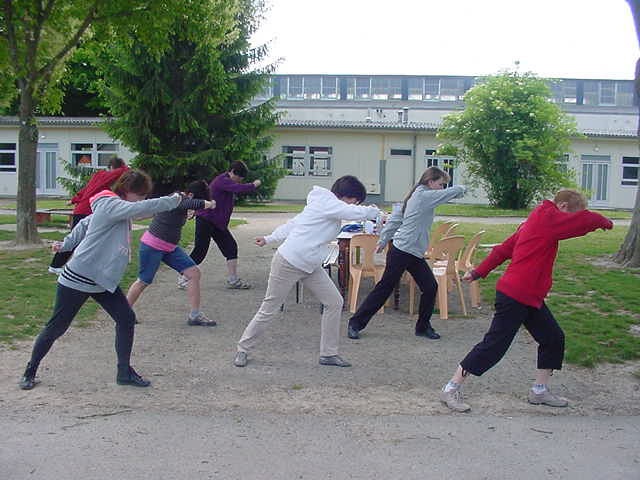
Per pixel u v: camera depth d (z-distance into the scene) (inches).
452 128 1093.1
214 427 186.9
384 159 1350.9
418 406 208.4
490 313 346.3
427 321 293.4
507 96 1055.0
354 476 157.2
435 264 366.9
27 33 520.4
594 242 584.1
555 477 158.4
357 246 338.3
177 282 413.7
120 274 212.1
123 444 173.3
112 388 219.6
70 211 741.9
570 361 253.1
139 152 1064.8
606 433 187.2
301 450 171.6
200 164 1058.7
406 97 1759.4
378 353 268.8
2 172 1346.0
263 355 263.0
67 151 1344.7
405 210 284.5
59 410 197.9
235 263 394.6
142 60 1011.3
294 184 1365.7
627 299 349.4
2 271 418.6
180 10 534.6
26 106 528.7
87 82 1627.7
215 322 311.1
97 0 510.0
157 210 207.9
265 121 1118.4
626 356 258.7
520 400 215.6
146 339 283.4
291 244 240.5
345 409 204.4
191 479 153.9
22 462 161.2
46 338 213.8
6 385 219.6
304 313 338.6
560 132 1060.5
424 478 156.9
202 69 1027.9
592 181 1328.7
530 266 200.5
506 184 1078.4
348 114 1593.3
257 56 1106.1
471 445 176.9
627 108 1566.2
